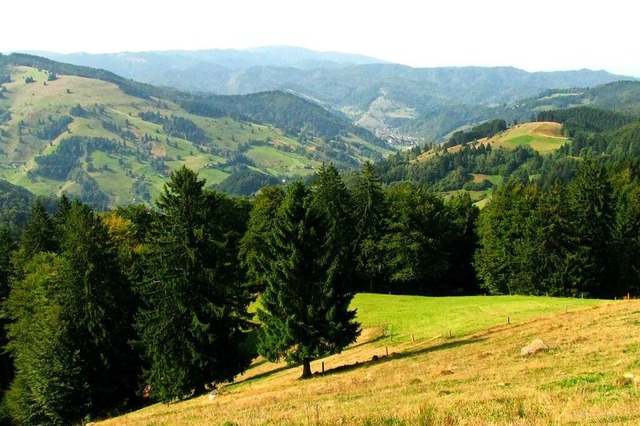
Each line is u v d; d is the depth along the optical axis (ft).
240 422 63.36
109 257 151.23
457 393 63.93
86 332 145.59
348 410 59.98
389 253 250.78
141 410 132.36
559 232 216.54
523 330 118.73
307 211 121.70
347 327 121.39
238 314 133.39
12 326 172.35
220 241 131.44
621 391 51.72
